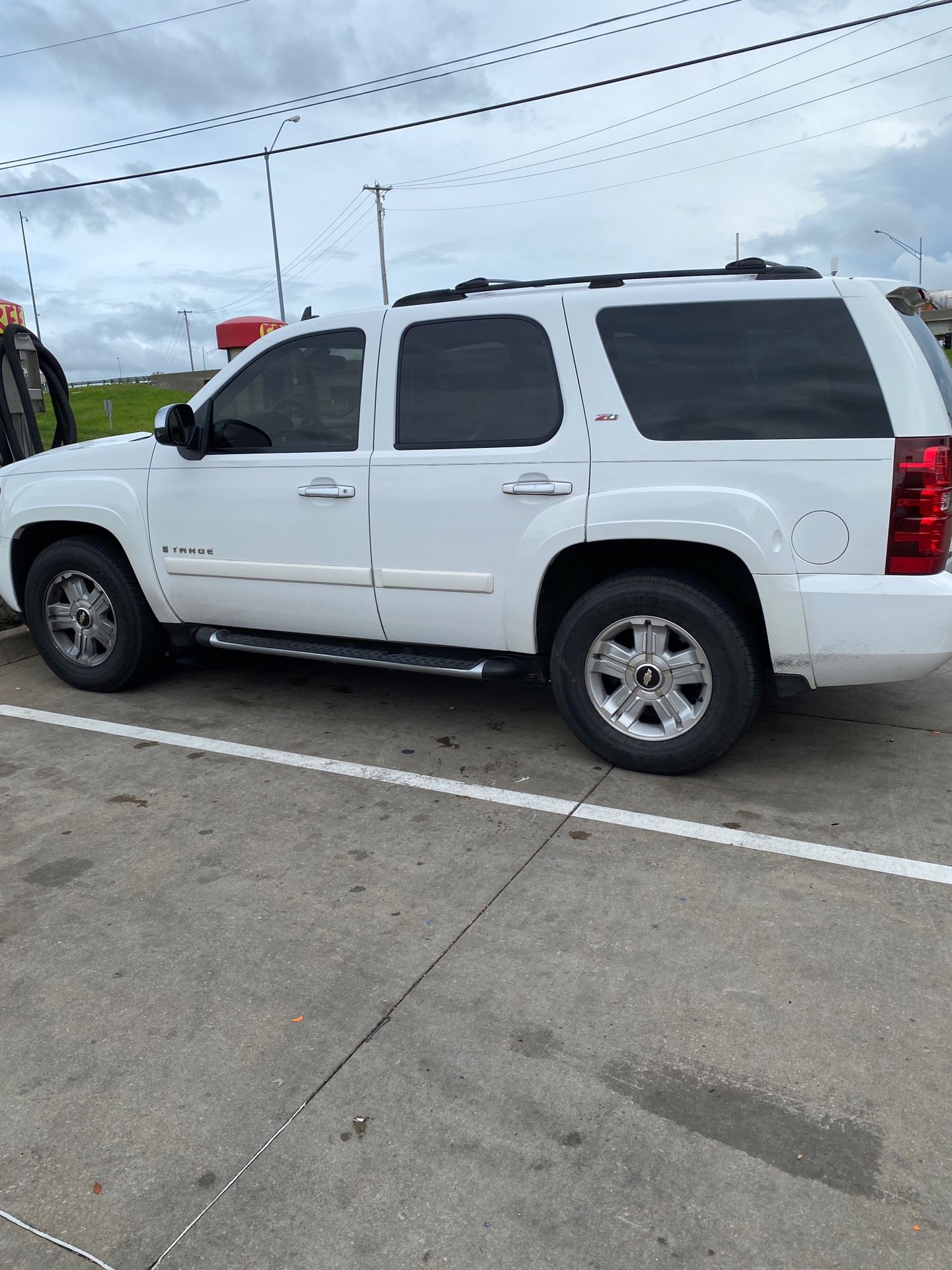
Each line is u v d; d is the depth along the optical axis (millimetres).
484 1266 1823
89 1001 2621
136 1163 2080
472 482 3969
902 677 3566
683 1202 1955
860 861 3293
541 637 4090
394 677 5465
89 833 3604
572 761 4191
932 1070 2311
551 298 3861
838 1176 2010
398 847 3457
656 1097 2238
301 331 4367
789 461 3500
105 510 4848
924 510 3377
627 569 4094
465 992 2633
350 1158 2080
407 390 4141
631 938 2869
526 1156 2076
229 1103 2242
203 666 5762
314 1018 2535
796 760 4148
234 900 3123
